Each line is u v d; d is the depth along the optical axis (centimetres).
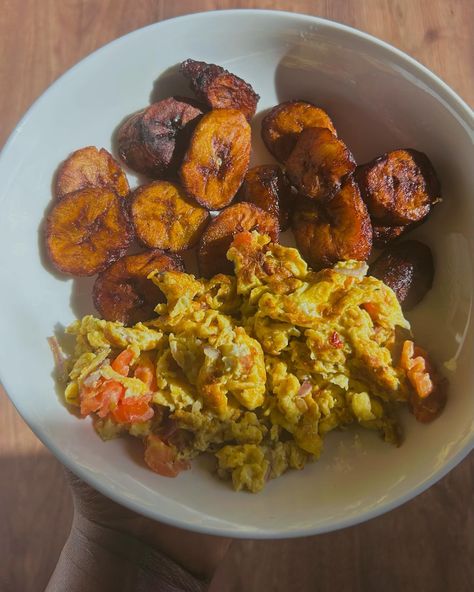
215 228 27
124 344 25
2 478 33
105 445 24
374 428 26
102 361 25
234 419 25
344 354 26
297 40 27
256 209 27
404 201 27
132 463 24
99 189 27
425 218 27
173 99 27
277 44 27
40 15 36
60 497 33
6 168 25
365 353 25
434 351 26
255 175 28
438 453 23
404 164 27
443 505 31
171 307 26
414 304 27
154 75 27
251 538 21
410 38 35
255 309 27
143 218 27
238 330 26
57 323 26
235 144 27
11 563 32
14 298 25
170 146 27
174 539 26
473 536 31
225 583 31
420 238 28
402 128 28
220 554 27
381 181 26
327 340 25
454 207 27
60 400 25
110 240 27
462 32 35
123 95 27
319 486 25
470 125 25
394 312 26
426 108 27
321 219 27
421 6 36
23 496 33
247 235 26
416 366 25
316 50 27
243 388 25
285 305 26
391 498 22
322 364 25
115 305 27
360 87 27
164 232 27
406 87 27
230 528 22
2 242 25
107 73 26
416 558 31
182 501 23
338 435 26
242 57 28
